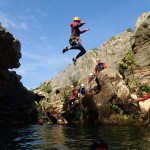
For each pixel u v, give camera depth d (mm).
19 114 27078
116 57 28656
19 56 25391
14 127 16922
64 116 18688
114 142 7395
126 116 14297
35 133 11500
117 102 14633
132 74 17984
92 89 17188
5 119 25938
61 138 9008
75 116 18047
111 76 15453
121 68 19031
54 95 29500
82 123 17328
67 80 33625
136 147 6473
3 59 23984
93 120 16531
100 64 17297
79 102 18000
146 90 16000
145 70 17500
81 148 6648
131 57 18844
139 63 17969
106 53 31688
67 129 12945
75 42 7410
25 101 28109
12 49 23484
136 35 18969
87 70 32188
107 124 15047
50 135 10312
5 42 22266
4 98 26203
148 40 18328
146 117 13812
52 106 20266
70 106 18812
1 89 25500
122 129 11609
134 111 14000
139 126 13344
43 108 27906
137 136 8766
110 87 15133
